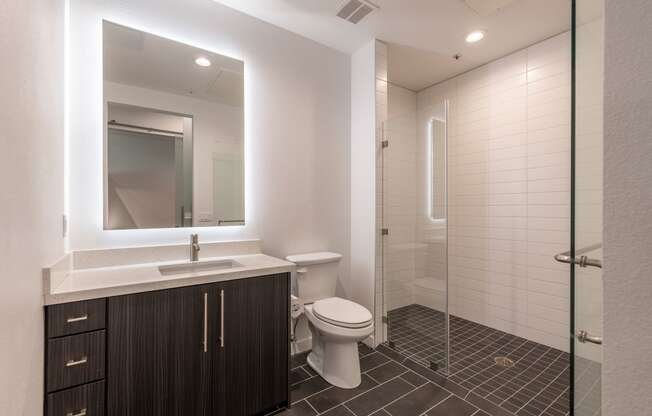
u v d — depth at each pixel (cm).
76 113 162
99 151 169
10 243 77
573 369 76
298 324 241
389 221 262
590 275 73
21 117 87
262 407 167
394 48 268
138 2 180
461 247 318
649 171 38
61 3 145
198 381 146
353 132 276
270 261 190
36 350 101
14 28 82
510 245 276
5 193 74
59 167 140
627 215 40
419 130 245
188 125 198
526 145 265
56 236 132
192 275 146
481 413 169
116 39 174
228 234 213
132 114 180
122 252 170
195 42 199
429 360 225
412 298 244
